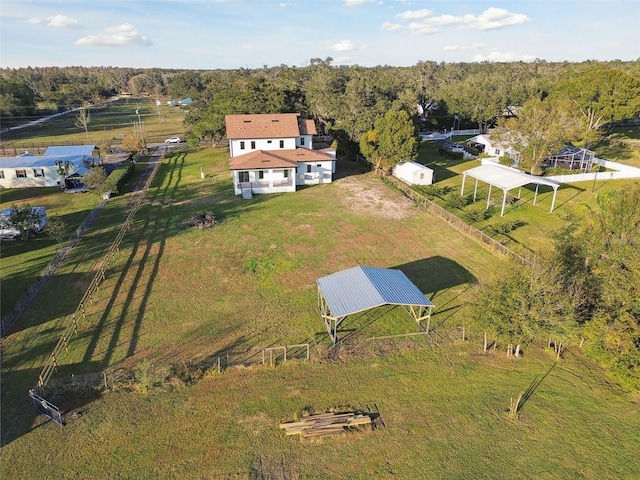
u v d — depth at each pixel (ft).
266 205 136.98
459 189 155.63
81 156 171.73
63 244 107.04
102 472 47.06
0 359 64.90
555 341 66.74
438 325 75.15
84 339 70.08
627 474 46.91
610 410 56.54
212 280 89.86
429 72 444.96
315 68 285.02
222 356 66.44
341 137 192.03
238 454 49.39
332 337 70.38
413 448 50.31
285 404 56.95
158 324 74.43
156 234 113.60
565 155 174.70
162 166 192.65
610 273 63.26
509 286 64.13
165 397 58.08
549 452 49.85
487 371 64.03
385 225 119.85
